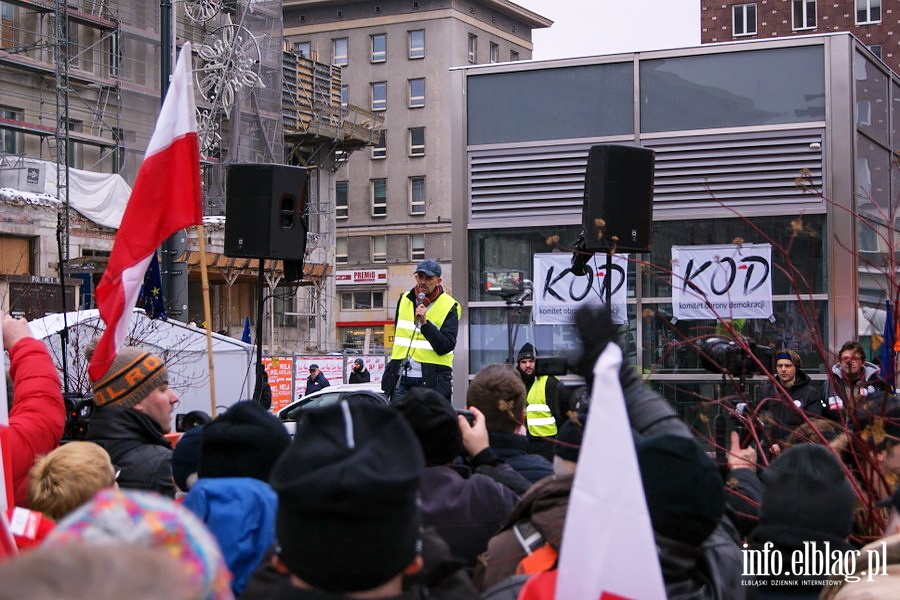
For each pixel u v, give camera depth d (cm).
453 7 6919
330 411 226
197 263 3894
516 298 995
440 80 6906
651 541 244
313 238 4894
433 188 6906
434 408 393
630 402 347
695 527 290
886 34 4984
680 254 956
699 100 966
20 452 467
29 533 372
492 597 293
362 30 7044
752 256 935
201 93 4084
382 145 7006
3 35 3347
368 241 7019
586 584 245
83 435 674
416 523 223
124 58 3650
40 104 3438
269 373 2642
